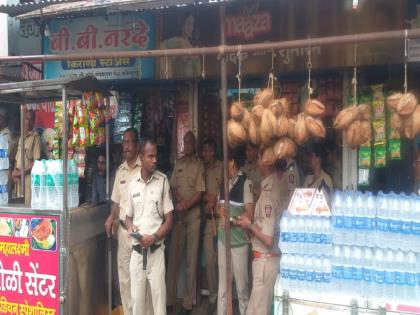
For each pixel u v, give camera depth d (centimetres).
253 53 435
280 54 428
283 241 296
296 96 440
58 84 337
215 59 451
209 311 437
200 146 479
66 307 339
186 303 440
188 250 438
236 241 374
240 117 306
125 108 503
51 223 341
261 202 333
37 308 347
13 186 515
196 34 455
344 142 423
